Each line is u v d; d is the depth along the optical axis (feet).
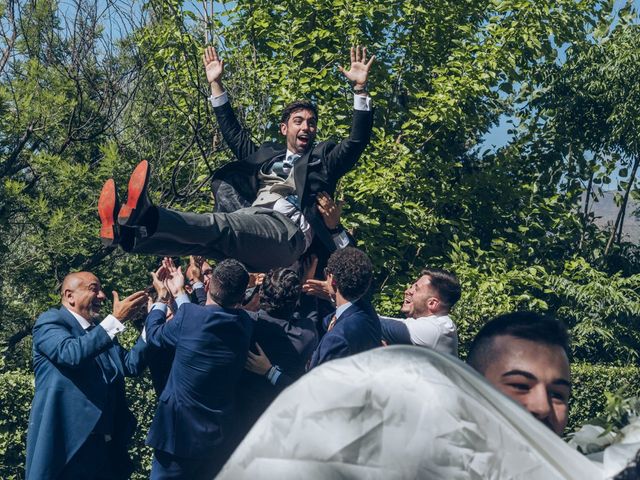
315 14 38.19
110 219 11.72
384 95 40.29
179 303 14.70
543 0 39.73
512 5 39.75
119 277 30.58
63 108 28.25
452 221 37.96
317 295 14.25
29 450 16.10
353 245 15.20
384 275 37.78
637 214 48.52
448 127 37.81
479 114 44.19
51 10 29.27
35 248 28.55
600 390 29.84
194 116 31.01
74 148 30.76
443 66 39.55
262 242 13.55
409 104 39.42
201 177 30.99
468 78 37.29
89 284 17.30
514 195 41.01
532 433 3.29
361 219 34.14
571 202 43.78
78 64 29.22
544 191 43.80
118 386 17.12
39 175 28.37
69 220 27.53
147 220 11.85
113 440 17.06
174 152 32.89
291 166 15.28
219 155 31.30
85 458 16.30
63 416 16.05
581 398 29.71
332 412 3.28
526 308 37.42
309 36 35.86
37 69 28.04
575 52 44.83
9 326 29.63
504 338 4.40
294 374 14.17
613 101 43.62
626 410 4.34
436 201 38.34
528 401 4.32
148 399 23.12
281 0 37.96
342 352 12.39
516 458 3.19
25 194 27.71
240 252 13.35
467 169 44.47
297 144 15.49
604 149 45.37
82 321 17.19
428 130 39.93
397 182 35.47
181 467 13.42
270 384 13.69
